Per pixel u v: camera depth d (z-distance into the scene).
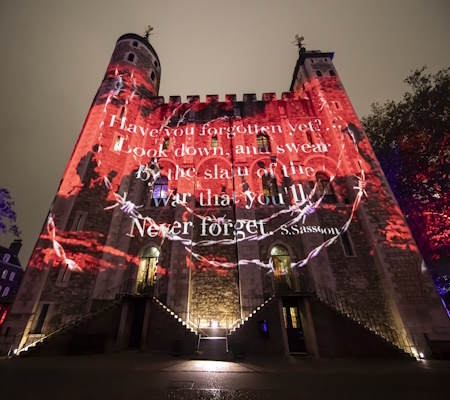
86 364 6.87
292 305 10.40
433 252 16.31
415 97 17.98
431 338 10.02
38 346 8.52
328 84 18.86
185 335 9.34
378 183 14.23
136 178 15.32
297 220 13.73
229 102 19.30
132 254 13.07
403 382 5.36
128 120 16.59
